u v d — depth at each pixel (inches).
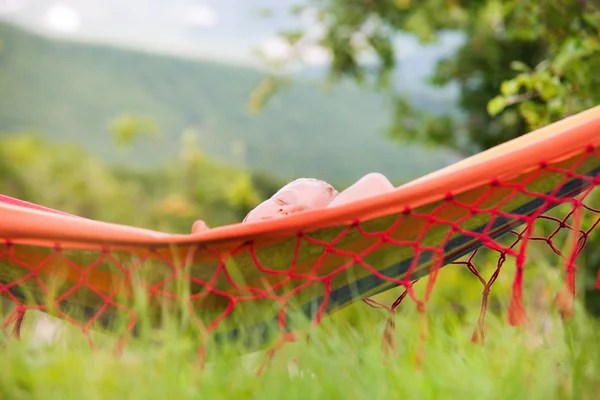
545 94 106.6
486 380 60.2
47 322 70.8
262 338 69.0
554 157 67.9
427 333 65.2
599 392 61.2
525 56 193.0
